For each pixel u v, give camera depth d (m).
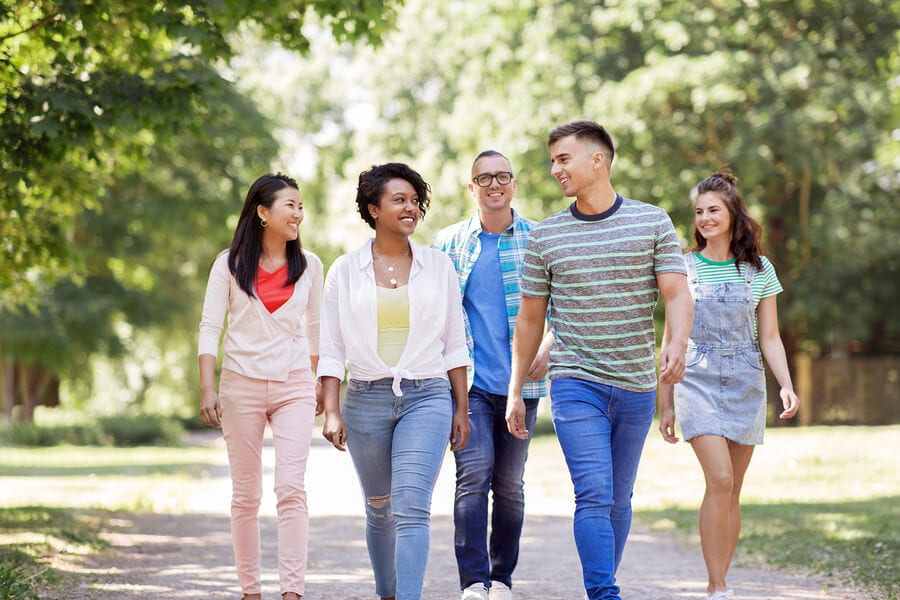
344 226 34.47
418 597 4.49
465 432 4.92
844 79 22.83
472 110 26.48
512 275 5.43
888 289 25.42
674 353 4.48
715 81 22.31
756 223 5.55
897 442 17.45
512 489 5.48
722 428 5.32
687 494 11.74
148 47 9.81
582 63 24.52
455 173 27.28
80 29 9.55
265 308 5.02
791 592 5.91
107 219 25.38
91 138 9.27
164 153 23.11
